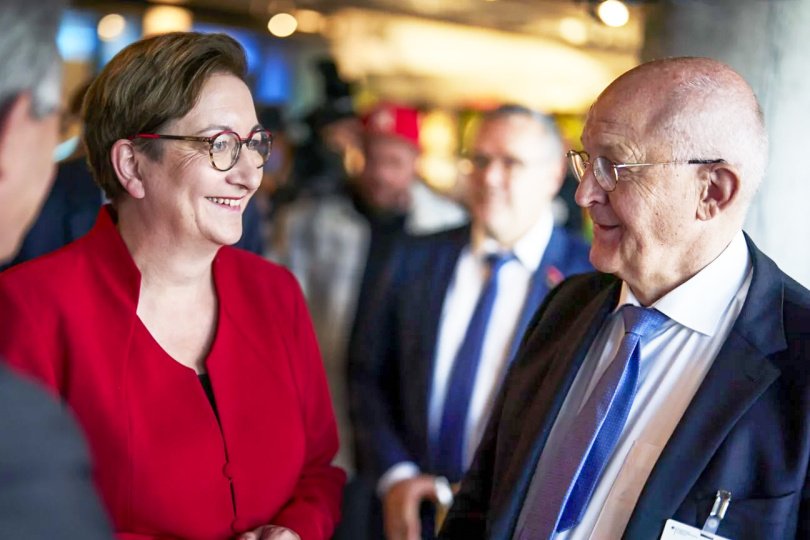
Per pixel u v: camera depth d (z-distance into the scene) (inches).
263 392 65.2
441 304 100.0
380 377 104.2
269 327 67.9
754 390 51.0
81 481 29.5
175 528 59.3
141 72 58.5
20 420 28.2
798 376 50.6
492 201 95.7
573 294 67.6
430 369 98.3
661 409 55.5
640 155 54.6
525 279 96.8
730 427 50.8
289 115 254.7
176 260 62.2
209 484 60.6
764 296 54.2
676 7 98.0
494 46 272.2
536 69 267.7
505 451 64.3
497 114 97.1
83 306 59.7
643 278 57.2
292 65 272.5
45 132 34.4
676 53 98.2
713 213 54.6
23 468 27.6
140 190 60.5
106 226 63.0
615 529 54.0
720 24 92.5
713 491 50.4
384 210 137.9
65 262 61.0
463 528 67.2
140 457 58.3
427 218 148.3
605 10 106.9
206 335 65.4
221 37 61.0
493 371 95.3
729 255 56.2
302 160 163.8
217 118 59.1
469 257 101.3
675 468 51.6
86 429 57.6
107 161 61.1
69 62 231.1
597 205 57.5
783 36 87.0
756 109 55.2
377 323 104.1
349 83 177.2
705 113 53.7
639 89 55.3
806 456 48.9
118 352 59.4
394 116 136.9
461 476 95.3
